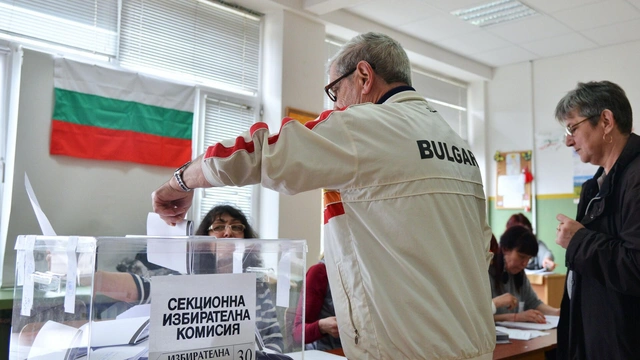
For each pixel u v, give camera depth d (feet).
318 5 14.16
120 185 11.57
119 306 2.15
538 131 19.89
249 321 2.52
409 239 3.08
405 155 3.15
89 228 11.03
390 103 3.48
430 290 3.09
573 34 17.35
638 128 17.57
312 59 14.92
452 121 20.88
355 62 3.68
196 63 13.24
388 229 3.11
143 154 11.91
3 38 10.28
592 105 5.35
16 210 10.07
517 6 15.31
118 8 11.87
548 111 19.71
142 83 12.06
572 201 18.83
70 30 11.12
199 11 13.38
